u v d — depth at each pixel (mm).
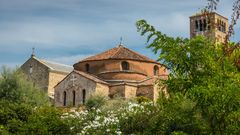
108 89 77125
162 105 10188
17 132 23453
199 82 8625
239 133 8414
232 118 8438
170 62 9023
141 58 80812
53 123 23641
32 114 28203
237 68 8859
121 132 21484
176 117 9250
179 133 8977
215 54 8891
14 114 29234
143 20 9023
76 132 24016
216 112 8430
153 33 8961
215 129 8562
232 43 8906
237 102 8211
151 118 17047
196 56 8703
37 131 22922
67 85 81875
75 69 84875
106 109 31891
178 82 8953
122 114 23375
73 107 69000
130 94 75250
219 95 8219
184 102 9266
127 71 78688
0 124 28000
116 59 79750
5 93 61719
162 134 10742
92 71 81688
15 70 64625
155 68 81375
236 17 8570
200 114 8977
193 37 9188
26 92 61906
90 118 25531
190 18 51500
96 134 22344
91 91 76938
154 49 9000
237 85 8344
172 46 8844
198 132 9320
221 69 8625
